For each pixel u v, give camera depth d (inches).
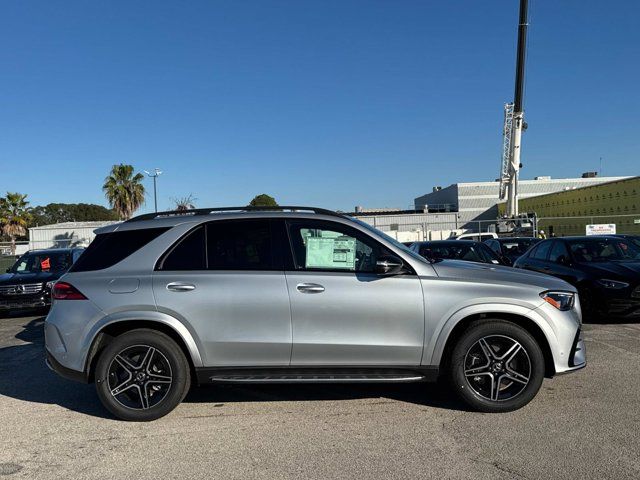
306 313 175.2
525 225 1009.5
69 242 1389.0
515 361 179.5
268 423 177.5
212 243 184.5
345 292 175.5
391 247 182.7
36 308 454.9
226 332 175.9
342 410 187.9
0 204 1660.9
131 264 182.7
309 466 144.0
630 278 321.1
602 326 328.8
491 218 2214.6
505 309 175.9
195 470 143.9
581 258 365.7
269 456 151.3
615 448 148.9
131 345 178.1
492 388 178.2
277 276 177.3
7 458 155.1
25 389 227.1
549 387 204.7
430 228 1611.7
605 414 174.9
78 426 179.8
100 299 177.9
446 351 182.1
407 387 213.5
